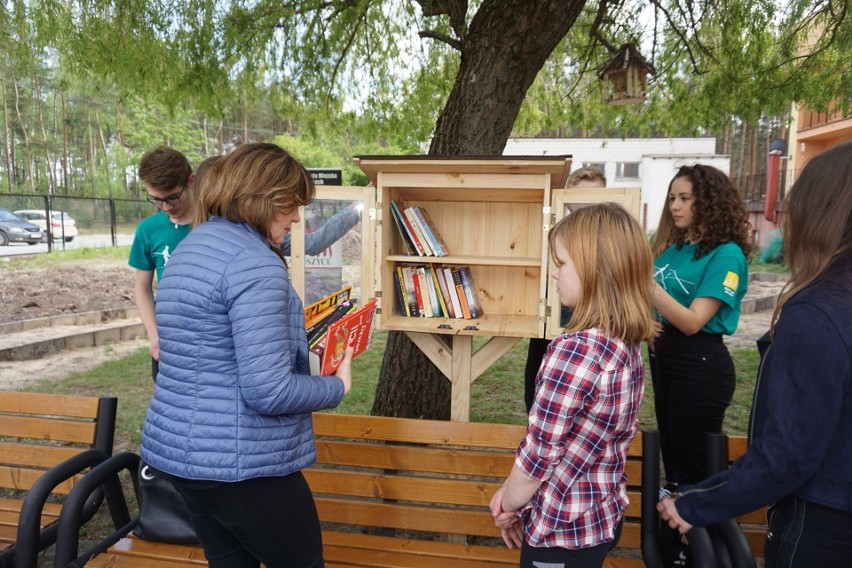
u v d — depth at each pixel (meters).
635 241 1.24
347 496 2.22
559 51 5.83
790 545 1.11
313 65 4.75
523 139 20.23
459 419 2.44
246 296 1.26
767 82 4.79
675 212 2.28
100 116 32.78
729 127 5.80
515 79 3.10
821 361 1.00
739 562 1.43
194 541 1.94
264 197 1.36
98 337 7.30
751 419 1.27
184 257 1.34
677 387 2.21
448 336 2.98
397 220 2.42
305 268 2.44
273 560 1.44
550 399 1.20
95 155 34.03
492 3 3.00
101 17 3.45
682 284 2.22
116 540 1.98
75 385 5.35
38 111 34.84
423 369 3.49
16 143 35.41
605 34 5.28
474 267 2.68
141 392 5.13
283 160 1.42
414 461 2.04
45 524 2.11
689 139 19.84
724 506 1.17
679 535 1.89
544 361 1.26
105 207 20.05
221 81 4.48
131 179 34.47
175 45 3.95
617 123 6.50
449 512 2.01
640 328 1.24
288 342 1.32
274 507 1.36
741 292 2.17
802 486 1.08
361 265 2.35
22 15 3.23
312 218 2.39
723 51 4.89
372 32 5.21
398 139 6.22
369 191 2.30
